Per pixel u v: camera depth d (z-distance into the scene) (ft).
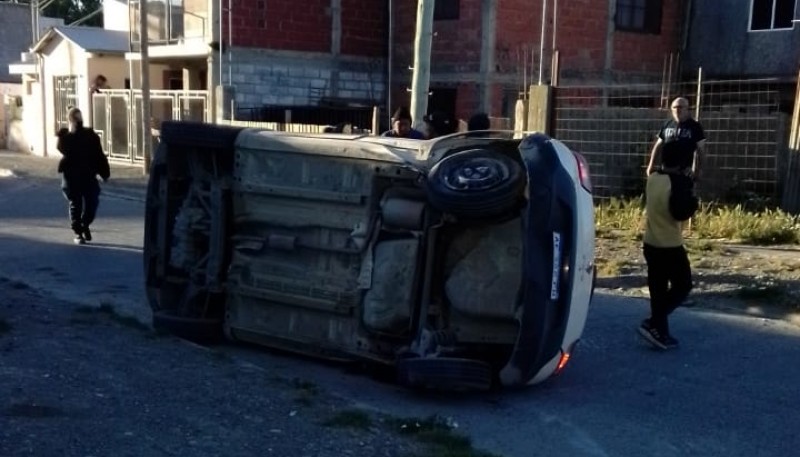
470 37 65.82
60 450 14.88
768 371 23.67
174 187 25.71
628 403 21.03
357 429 17.49
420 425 18.16
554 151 21.07
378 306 21.47
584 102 69.82
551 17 67.77
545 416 20.02
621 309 30.60
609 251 38.91
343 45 74.02
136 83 84.84
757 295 30.73
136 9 80.43
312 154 22.59
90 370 19.93
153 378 19.84
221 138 23.85
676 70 77.00
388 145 21.98
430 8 37.42
